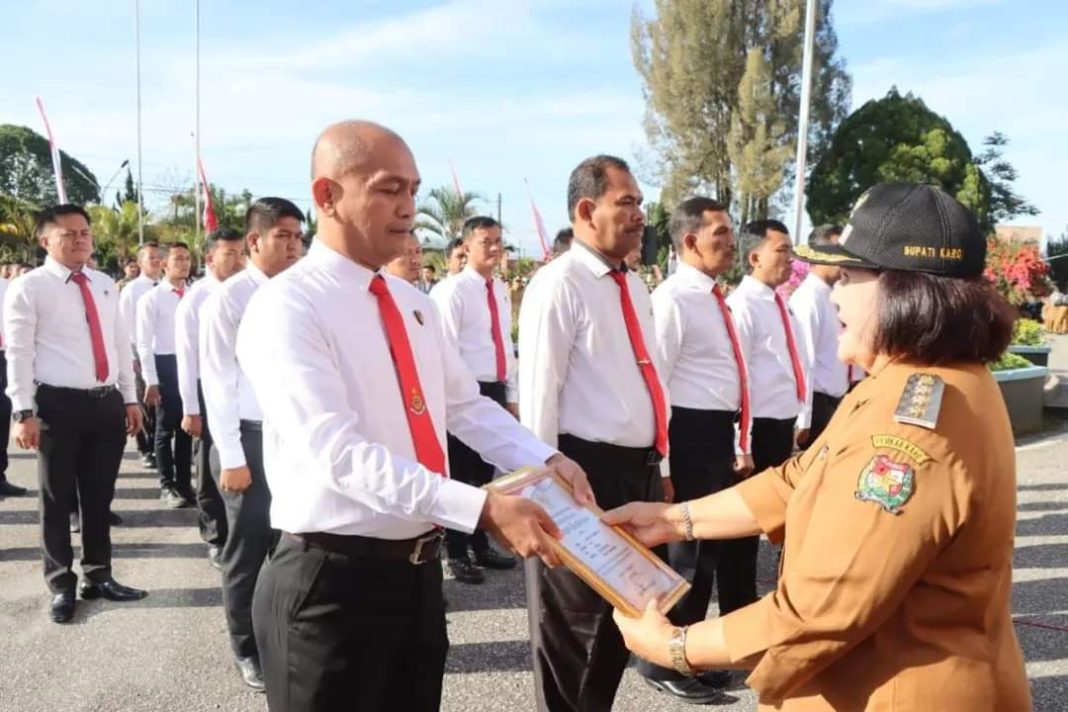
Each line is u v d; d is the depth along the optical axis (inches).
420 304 87.7
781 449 166.6
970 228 57.2
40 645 154.6
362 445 71.3
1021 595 177.8
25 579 189.5
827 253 61.1
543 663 115.5
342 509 75.7
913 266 56.8
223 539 186.4
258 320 76.3
